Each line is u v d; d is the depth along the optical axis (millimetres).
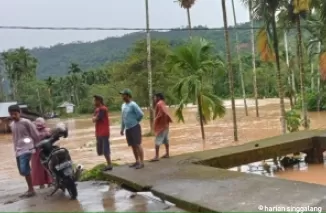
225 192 6871
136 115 9453
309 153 12328
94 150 19625
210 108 20953
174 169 9117
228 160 10609
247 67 82438
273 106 48750
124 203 7086
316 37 33031
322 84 38719
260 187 6988
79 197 7734
